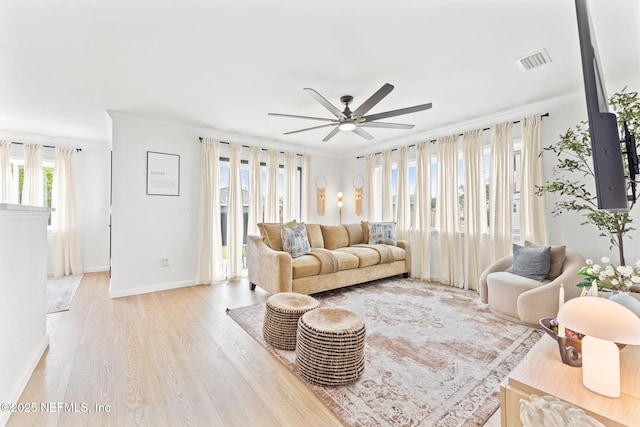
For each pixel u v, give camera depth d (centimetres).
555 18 187
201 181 420
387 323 273
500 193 360
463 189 410
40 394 166
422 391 170
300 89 292
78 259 491
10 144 438
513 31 201
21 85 281
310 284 348
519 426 103
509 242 350
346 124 290
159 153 389
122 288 359
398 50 225
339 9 179
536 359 120
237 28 197
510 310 274
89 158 510
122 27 195
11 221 158
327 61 240
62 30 197
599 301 100
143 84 281
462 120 387
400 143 486
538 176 329
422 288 397
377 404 159
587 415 86
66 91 296
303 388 175
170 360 205
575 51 226
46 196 478
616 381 95
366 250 418
